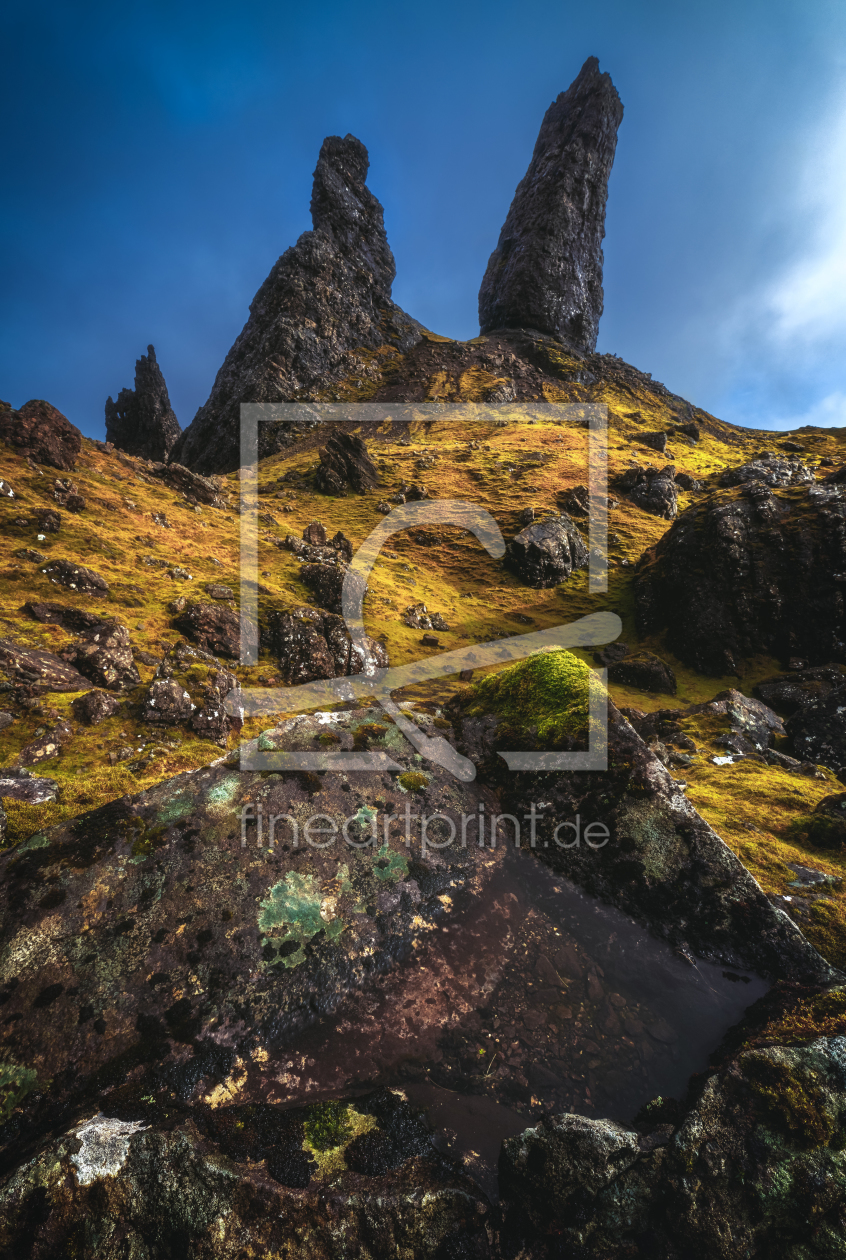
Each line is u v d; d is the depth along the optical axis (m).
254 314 118.00
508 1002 2.69
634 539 52.53
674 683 30.81
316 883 2.93
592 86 135.62
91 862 2.79
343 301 115.25
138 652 18.00
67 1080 2.19
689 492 64.00
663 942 3.01
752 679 31.78
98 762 11.37
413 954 2.82
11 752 11.31
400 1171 2.02
